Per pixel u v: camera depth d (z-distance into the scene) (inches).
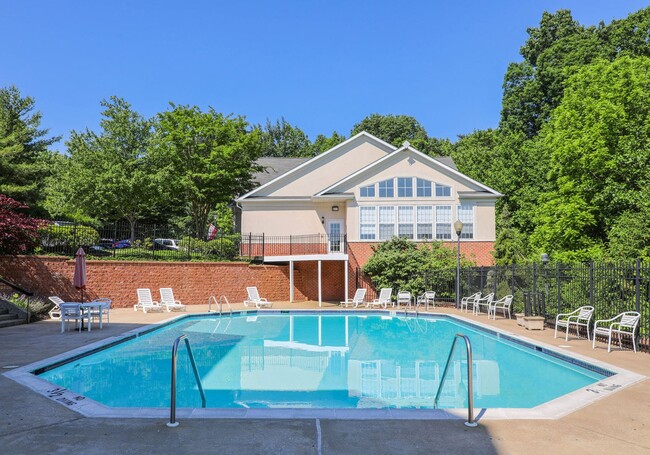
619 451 178.1
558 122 1018.1
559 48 1819.6
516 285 690.2
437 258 941.2
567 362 379.2
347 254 922.1
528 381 344.2
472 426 205.5
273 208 1085.8
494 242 1007.6
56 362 355.9
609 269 455.8
